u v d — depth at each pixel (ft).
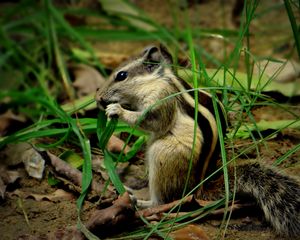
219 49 55.36
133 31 58.39
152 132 30.66
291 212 27.27
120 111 30.14
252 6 38.04
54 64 53.67
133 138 37.60
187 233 26.53
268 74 40.75
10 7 67.92
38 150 34.04
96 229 26.84
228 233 27.17
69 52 55.36
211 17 64.18
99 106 32.04
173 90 30.32
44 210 29.94
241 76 39.32
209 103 30.68
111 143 35.50
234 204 28.76
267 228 27.61
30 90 45.93
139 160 35.40
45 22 55.47
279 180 28.32
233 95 38.11
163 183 29.37
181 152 28.96
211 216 28.32
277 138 36.52
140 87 30.78
